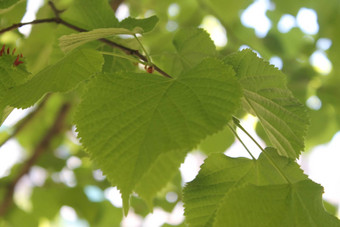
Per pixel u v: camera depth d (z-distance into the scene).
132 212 1.18
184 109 0.36
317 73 1.09
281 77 0.44
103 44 0.54
